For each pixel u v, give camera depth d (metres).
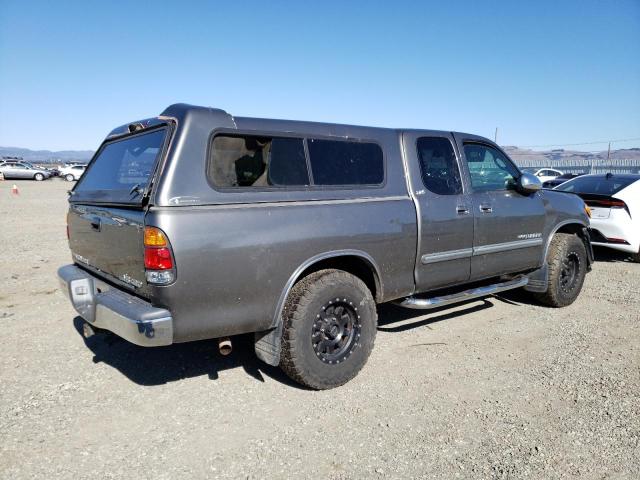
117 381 3.89
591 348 4.63
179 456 2.91
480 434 3.16
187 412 3.42
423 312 5.70
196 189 3.14
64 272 4.16
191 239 3.05
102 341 4.72
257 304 3.38
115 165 3.85
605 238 8.35
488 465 2.84
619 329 5.17
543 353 4.51
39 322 5.23
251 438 3.11
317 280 3.61
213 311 3.20
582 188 9.01
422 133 4.56
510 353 4.50
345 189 3.88
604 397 3.66
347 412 3.43
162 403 3.54
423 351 4.54
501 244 5.05
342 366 3.74
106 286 3.71
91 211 3.79
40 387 3.77
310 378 3.61
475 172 4.97
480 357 4.41
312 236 3.57
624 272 7.93
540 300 5.94
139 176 3.40
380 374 4.05
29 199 23.09
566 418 3.36
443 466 2.83
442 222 4.45
